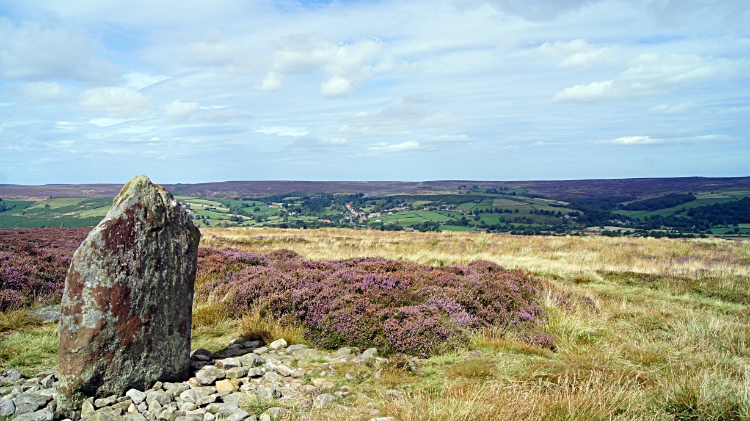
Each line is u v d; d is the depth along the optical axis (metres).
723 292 12.76
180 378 5.94
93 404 4.98
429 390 5.60
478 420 4.45
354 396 5.41
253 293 9.66
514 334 8.26
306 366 6.57
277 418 4.76
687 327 8.69
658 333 8.72
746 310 10.77
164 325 5.73
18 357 6.41
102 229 5.19
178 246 5.97
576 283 14.73
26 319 8.51
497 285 10.44
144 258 5.50
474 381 5.71
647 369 6.41
